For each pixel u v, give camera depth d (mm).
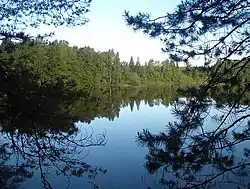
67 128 4508
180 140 3791
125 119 22266
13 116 4375
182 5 3947
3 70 4355
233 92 3994
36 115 4324
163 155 3768
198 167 3795
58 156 4910
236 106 3914
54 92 4367
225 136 3779
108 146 13336
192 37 4082
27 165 5262
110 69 51531
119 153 12320
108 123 19703
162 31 4094
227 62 4051
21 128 4410
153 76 61406
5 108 4363
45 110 4316
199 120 3893
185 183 4098
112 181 9125
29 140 4652
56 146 4828
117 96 40781
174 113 4059
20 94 4312
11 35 4926
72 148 5793
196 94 3967
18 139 4688
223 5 3855
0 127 4512
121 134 16312
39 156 4770
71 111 4504
